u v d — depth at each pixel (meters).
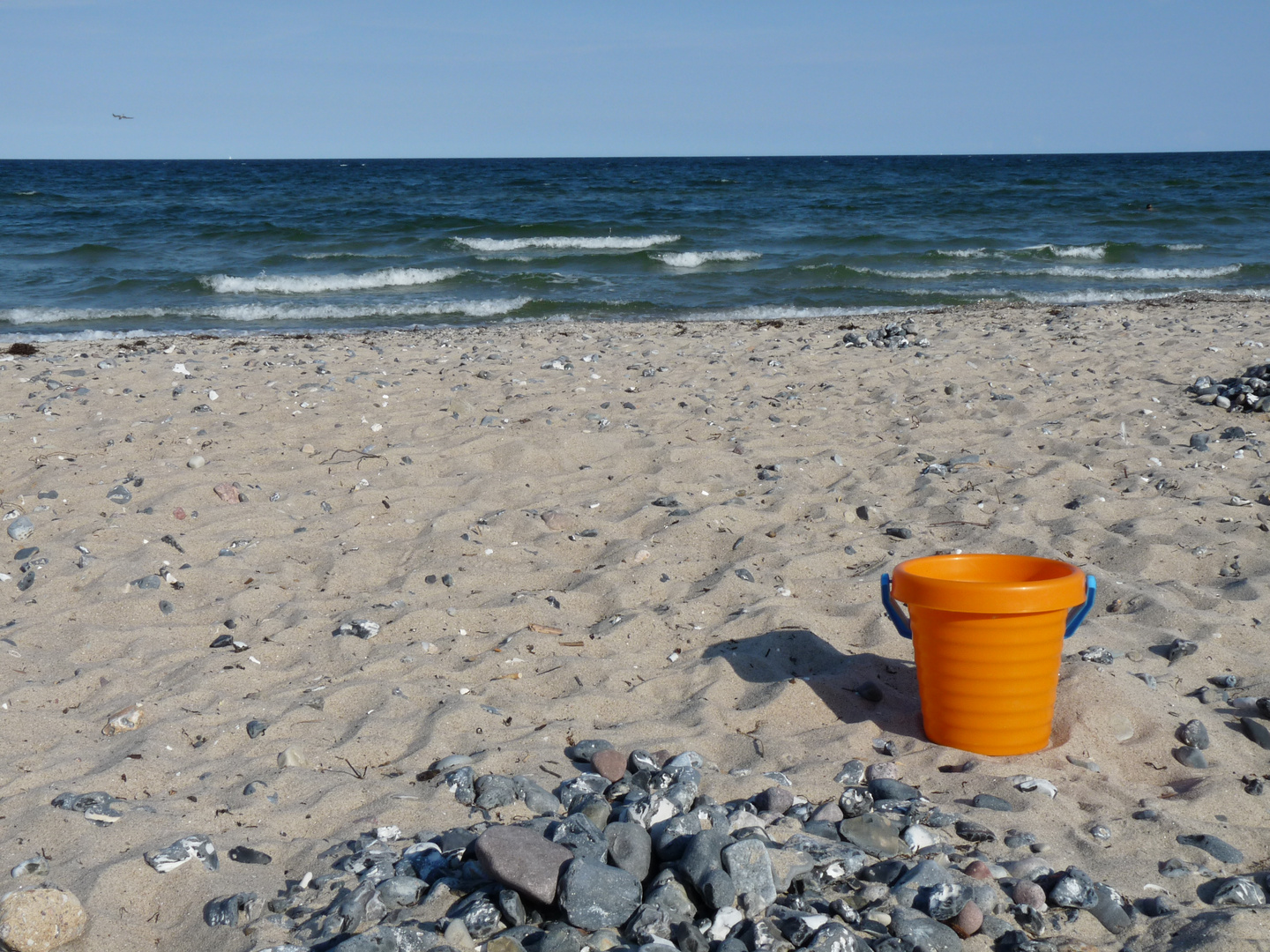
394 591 4.48
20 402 7.25
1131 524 5.08
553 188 44.88
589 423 6.95
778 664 3.86
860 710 3.57
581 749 3.23
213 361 9.14
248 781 3.07
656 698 3.68
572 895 2.38
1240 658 3.79
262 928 2.39
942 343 10.32
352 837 2.79
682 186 46.44
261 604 4.36
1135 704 3.36
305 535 5.04
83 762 3.18
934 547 4.93
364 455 6.20
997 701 3.14
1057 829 2.80
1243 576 4.54
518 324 13.52
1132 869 2.62
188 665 3.84
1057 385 8.18
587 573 4.63
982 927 2.42
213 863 2.65
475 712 3.47
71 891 2.45
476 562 4.77
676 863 2.54
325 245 22.72
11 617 4.21
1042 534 5.03
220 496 5.49
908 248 22.75
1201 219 27.66
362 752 3.26
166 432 6.43
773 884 2.48
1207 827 2.80
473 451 6.34
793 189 43.91
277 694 3.66
